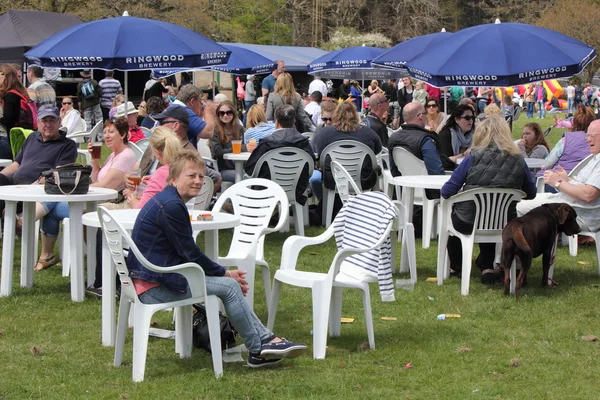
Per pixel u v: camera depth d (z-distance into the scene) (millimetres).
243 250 6512
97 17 33531
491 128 7070
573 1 53250
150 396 4582
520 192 7023
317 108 17766
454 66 9062
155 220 4793
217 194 9742
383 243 5805
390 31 57719
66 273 7715
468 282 7059
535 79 8938
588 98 42594
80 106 20562
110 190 6949
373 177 10078
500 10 65438
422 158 9125
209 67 10734
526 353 5445
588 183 7441
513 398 4590
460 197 7062
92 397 4570
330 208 10234
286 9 53250
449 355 5406
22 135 9305
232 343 5504
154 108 12078
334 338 5848
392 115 24672
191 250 4848
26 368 5121
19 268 8055
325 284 5344
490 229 7094
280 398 4566
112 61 9508
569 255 8773
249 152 10555
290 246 5832
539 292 7117
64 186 6516
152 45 9672
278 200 6539
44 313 6449
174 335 5758
